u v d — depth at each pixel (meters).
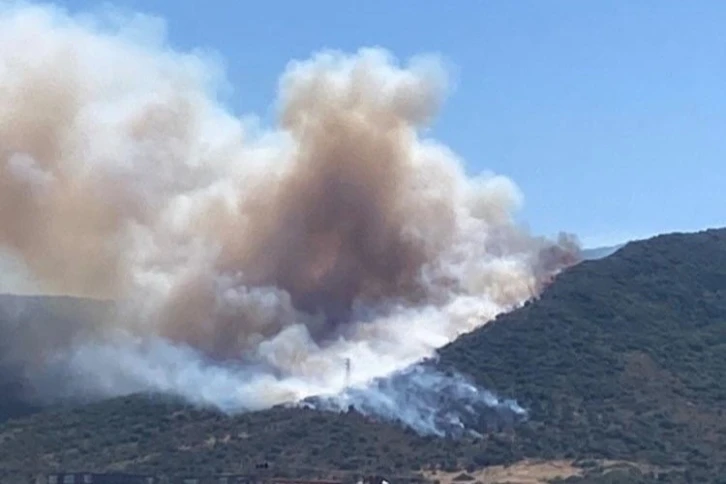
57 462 191.25
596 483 175.12
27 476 183.50
